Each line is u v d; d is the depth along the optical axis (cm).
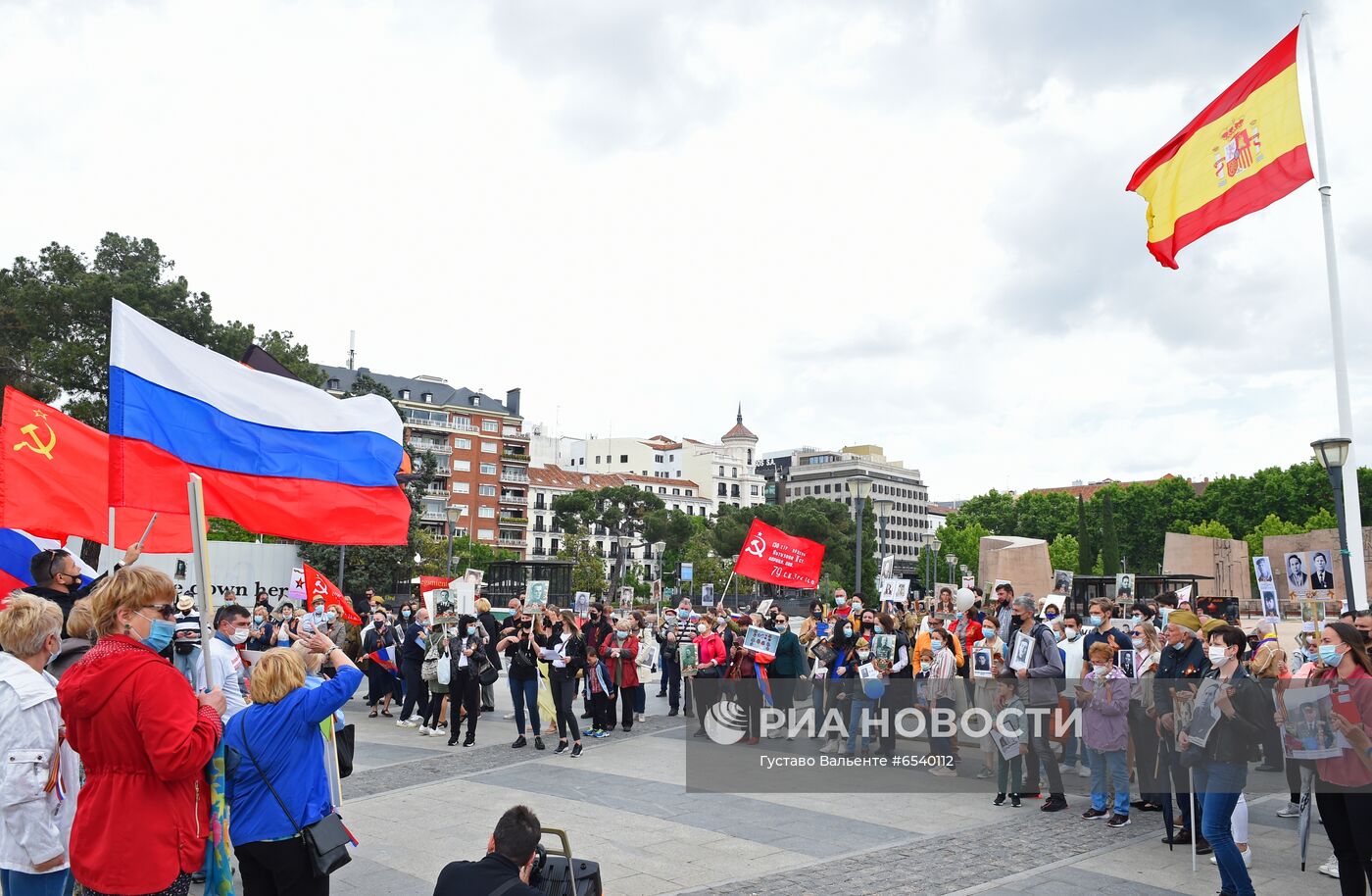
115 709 432
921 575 13012
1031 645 1112
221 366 748
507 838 470
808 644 1977
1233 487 9900
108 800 436
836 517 11212
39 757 515
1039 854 906
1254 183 1562
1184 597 1900
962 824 1024
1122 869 859
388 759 1395
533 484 12644
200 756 442
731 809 1080
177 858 446
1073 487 18850
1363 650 690
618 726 1806
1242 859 761
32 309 3797
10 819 508
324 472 804
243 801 527
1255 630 1493
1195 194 1658
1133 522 10825
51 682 554
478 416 11181
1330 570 1538
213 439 726
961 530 12775
